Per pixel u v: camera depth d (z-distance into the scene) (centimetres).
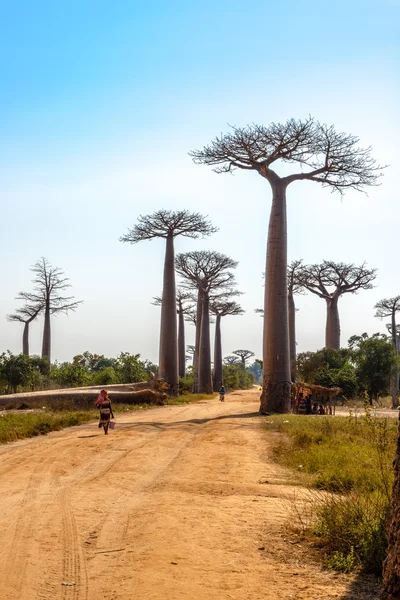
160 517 701
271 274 2727
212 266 5725
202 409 2909
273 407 2630
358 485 832
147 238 4156
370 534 558
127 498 822
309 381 3750
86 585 486
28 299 5372
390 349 3744
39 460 1161
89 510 743
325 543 604
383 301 5391
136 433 1670
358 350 3831
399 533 409
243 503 782
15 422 1794
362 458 962
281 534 640
